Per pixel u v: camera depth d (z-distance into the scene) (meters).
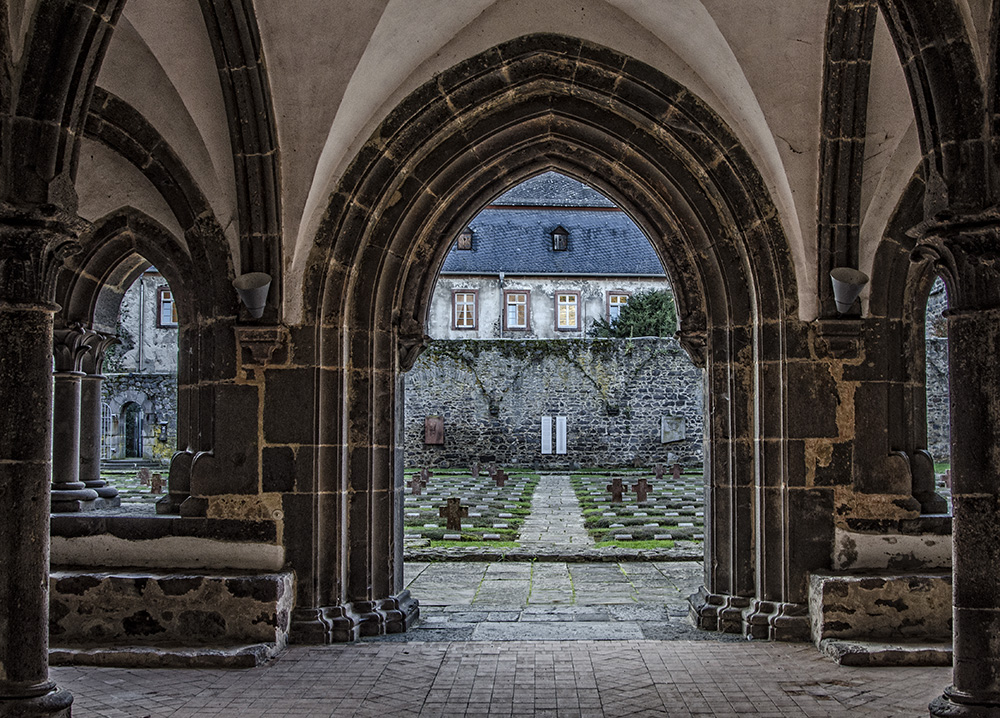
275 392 7.46
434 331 36.34
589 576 10.34
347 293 7.67
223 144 7.36
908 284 7.88
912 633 6.92
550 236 37.38
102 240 8.62
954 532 4.74
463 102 7.66
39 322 4.66
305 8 6.73
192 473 7.50
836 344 7.37
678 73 7.55
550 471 29.11
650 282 36.50
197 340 8.15
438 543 12.77
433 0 6.96
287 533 7.38
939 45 4.81
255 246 7.32
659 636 7.40
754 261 7.58
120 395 30.05
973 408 4.66
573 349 30.08
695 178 7.80
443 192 7.99
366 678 6.18
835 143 7.06
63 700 4.57
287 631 7.16
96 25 4.78
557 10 7.52
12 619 4.53
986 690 4.54
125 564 7.47
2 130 4.59
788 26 6.80
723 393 7.85
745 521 7.68
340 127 7.30
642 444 29.83
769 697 5.71
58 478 8.74
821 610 6.96
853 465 7.41
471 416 30.05
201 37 6.90
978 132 4.74
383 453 7.92
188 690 5.88
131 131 7.56
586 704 5.59
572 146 8.13
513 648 7.02
